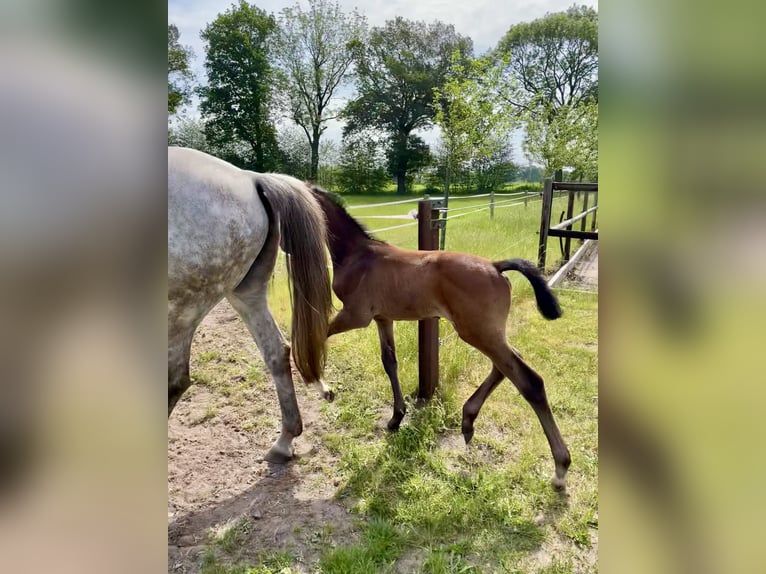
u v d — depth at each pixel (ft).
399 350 11.24
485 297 7.48
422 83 100.27
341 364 11.53
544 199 19.71
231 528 6.56
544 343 13.12
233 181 6.82
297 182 8.00
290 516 6.82
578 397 10.02
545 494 7.14
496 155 76.33
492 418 9.27
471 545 6.24
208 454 8.30
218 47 80.59
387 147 106.22
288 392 8.05
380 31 102.47
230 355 12.13
